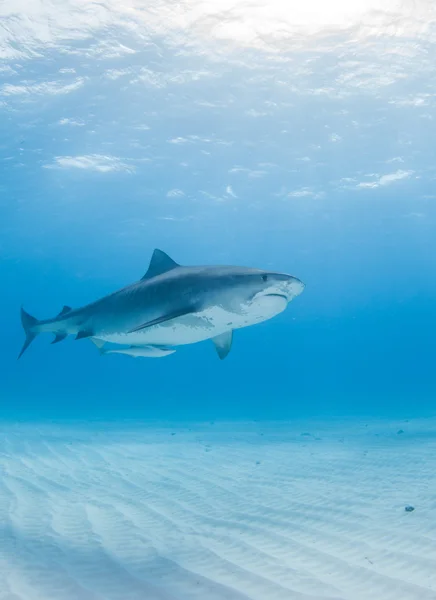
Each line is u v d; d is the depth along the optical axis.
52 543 4.40
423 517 4.77
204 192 29.09
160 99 18.34
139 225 36.69
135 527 4.93
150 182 27.30
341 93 18.05
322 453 9.84
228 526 4.89
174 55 15.58
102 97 18.12
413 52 15.43
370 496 5.84
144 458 9.70
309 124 20.48
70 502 6.02
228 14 13.66
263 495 6.23
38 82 17.03
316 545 4.21
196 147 22.72
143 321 5.80
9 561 3.95
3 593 3.35
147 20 13.87
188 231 38.88
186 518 5.26
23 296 83.56
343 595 3.24
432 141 21.95
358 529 4.56
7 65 15.93
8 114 19.39
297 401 39.12
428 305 99.75
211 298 5.22
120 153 23.31
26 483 7.16
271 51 15.49
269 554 4.04
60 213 33.41
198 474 7.89
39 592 3.37
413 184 27.94
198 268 5.69
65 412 25.78
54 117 19.64
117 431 15.20
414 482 6.51
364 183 27.75
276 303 5.19
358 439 11.99
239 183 27.58
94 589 3.41
